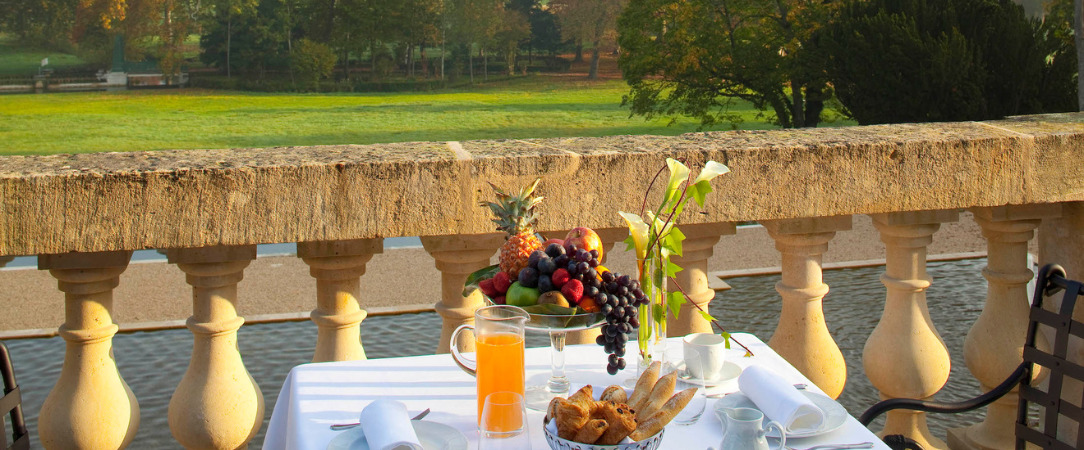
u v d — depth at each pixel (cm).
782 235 261
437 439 169
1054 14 2322
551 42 5112
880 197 258
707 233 266
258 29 4972
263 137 4262
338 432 178
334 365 213
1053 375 221
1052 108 1980
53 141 4097
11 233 215
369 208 233
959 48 1944
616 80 5106
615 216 248
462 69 5138
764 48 2716
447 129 4344
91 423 229
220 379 236
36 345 717
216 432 235
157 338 736
